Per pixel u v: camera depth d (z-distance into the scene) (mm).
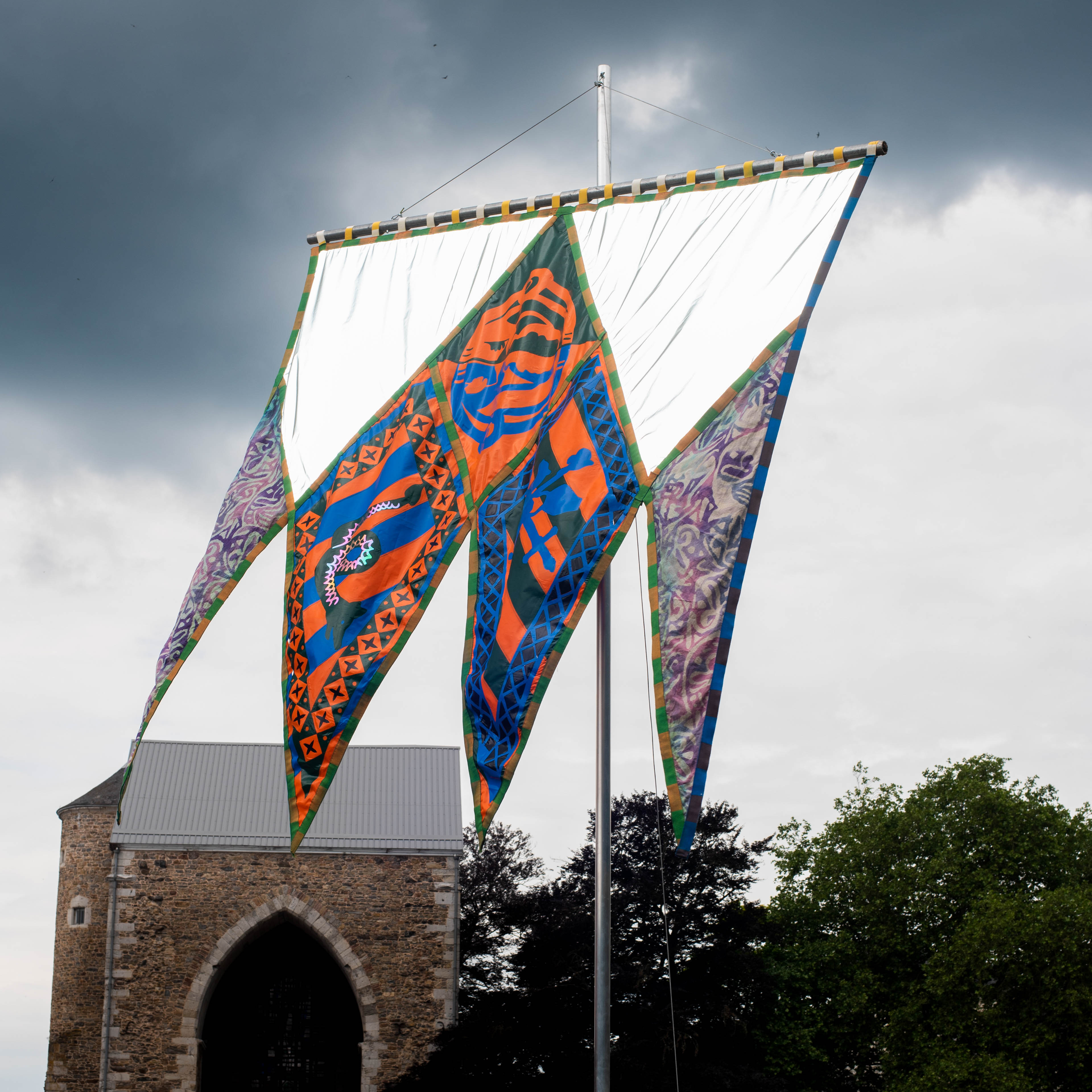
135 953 37469
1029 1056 34812
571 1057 33375
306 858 38438
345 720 13297
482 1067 33906
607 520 12570
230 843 38344
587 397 13305
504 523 13172
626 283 13773
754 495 12109
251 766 41594
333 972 41000
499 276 14609
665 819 37594
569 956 34875
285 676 13766
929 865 39312
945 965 36125
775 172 13656
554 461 13148
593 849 38219
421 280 15070
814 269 13000
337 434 14703
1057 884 39500
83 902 38719
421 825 39469
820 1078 39344
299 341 15414
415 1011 37500
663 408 12898
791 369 12562
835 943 39500
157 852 38250
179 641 14258
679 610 11875
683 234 13750
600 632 12609
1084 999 34469
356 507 14148
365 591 13703
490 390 14047
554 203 14617
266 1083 40156
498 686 12367
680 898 36750
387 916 38188
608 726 12414
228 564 14484
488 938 49188
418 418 14305
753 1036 35594
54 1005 38344
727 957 35469
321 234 15797
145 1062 36750
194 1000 37250
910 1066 36406
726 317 13117
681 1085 32906
